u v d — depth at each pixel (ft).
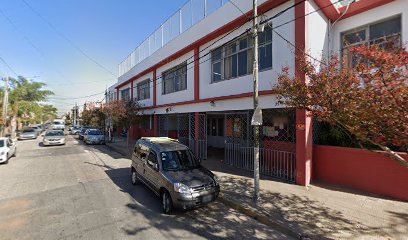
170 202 18.88
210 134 57.62
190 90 44.16
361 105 11.66
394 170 20.93
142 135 74.49
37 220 17.42
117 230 15.99
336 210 18.58
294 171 27.35
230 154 36.14
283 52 26.76
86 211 19.20
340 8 28.43
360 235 14.78
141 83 70.18
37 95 145.48
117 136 96.02
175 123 62.80
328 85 13.33
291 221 16.79
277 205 19.67
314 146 26.61
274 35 27.84
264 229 16.46
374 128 11.86
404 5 24.00
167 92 54.44
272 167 29.60
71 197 22.57
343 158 24.27
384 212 18.11
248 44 32.12
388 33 25.58
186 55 45.65
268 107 27.68
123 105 59.93
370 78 11.56
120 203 21.09
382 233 14.98
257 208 19.11
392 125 11.17
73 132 122.31
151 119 66.28
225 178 28.04
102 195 23.22
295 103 15.43
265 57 29.66
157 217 18.28
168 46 49.73
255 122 19.88
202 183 19.38
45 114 214.48
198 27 39.60
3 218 17.79
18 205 20.42
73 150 56.65
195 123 41.65
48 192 24.08
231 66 35.04
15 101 105.91
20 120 120.78
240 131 39.70
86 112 116.88
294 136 28.50
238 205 19.84
